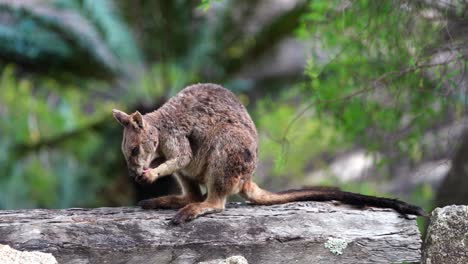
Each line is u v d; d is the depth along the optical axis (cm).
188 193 974
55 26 2144
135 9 2078
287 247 877
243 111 971
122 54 2128
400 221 905
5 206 2514
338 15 1191
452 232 865
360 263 884
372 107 1270
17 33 2109
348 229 891
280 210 909
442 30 1140
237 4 2105
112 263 847
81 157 2439
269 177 2091
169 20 2098
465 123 1250
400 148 1294
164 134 932
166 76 2186
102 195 2498
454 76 1141
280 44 2227
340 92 1258
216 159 923
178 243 862
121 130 2317
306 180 2097
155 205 947
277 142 1245
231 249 870
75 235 848
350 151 2055
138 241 856
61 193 2516
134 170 915
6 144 2483
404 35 1113
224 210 911
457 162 1459
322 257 880
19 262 776
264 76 2333
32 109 2658
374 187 1673
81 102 2797
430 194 1692
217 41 2148
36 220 861
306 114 1888
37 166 2616
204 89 972
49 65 2198
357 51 1198
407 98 1279
